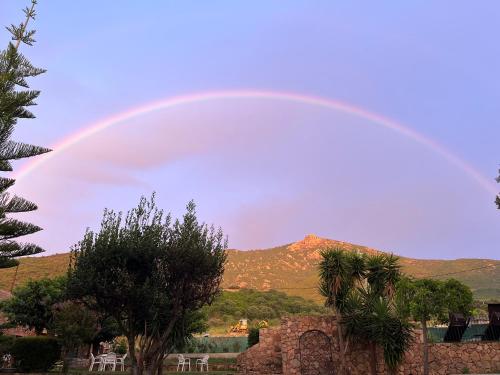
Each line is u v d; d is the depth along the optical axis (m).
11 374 18.89
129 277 14.41
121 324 14.97
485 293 85.88
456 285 20.25
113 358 25.53
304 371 23.05
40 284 29.66
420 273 152.88
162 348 15.65
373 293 23.17
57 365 25.72
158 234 15.54
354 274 23.67
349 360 22.78
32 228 17.42
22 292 29.36
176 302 15.46
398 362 21.05
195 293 15.88
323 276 22.97
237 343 38.84
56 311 22.14
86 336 21.20
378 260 24.05
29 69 17.98
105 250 14.54
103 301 14.69
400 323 21.47
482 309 28.12
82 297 15.00
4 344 20.19
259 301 87.56
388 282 23.36
